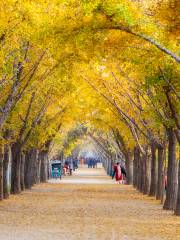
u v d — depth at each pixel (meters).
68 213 57.47
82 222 48.62
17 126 78.69
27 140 91.31
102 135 187.88
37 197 83.19
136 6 41.62
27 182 106.75
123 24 38.00
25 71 61.66
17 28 46.66
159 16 39.47
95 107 104.88
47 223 47.19
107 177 186.50
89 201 75.88
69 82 72.94
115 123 105.62
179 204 57.81
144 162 99.12
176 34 39.72
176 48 42.66
